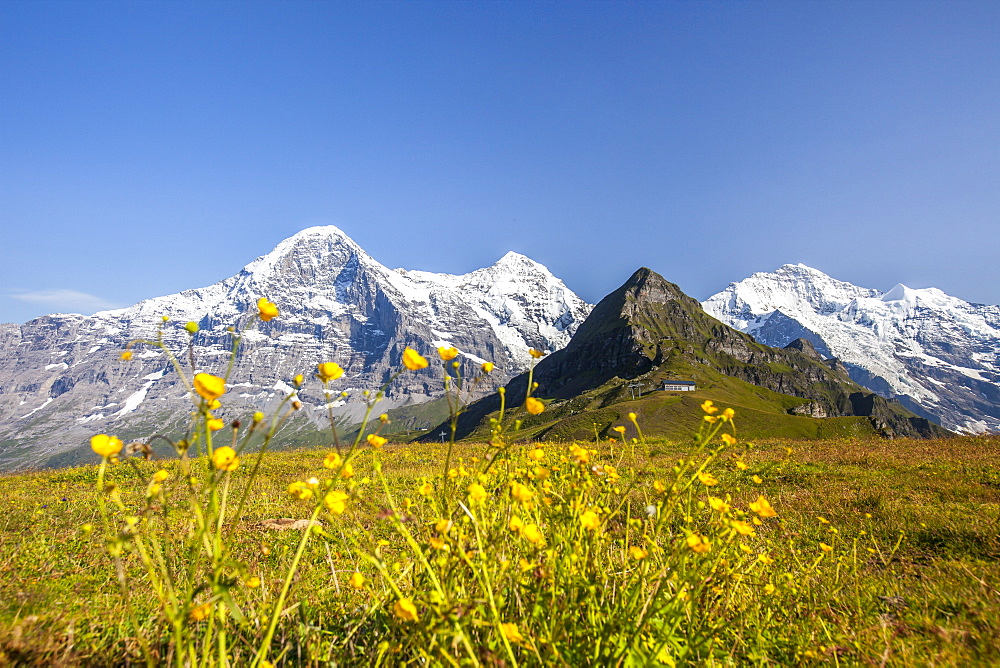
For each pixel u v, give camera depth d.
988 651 3.73
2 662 3.14
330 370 2.38
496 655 2.55
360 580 2.78
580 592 2.87
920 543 7.38
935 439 23.92
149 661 2.31
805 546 6.71
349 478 2.78
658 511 3.40
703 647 3.04
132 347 1.87
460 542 2.64
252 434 2.12
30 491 13.24
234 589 3.03
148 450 2.04
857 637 3.65
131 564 6.23
